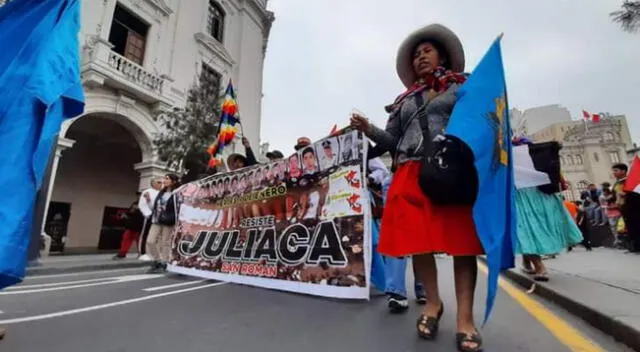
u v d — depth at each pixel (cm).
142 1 1191
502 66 172
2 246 140
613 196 920
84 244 1262
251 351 171
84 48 971
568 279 316
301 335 197
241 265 394
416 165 184
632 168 643
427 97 197
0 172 149
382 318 235
